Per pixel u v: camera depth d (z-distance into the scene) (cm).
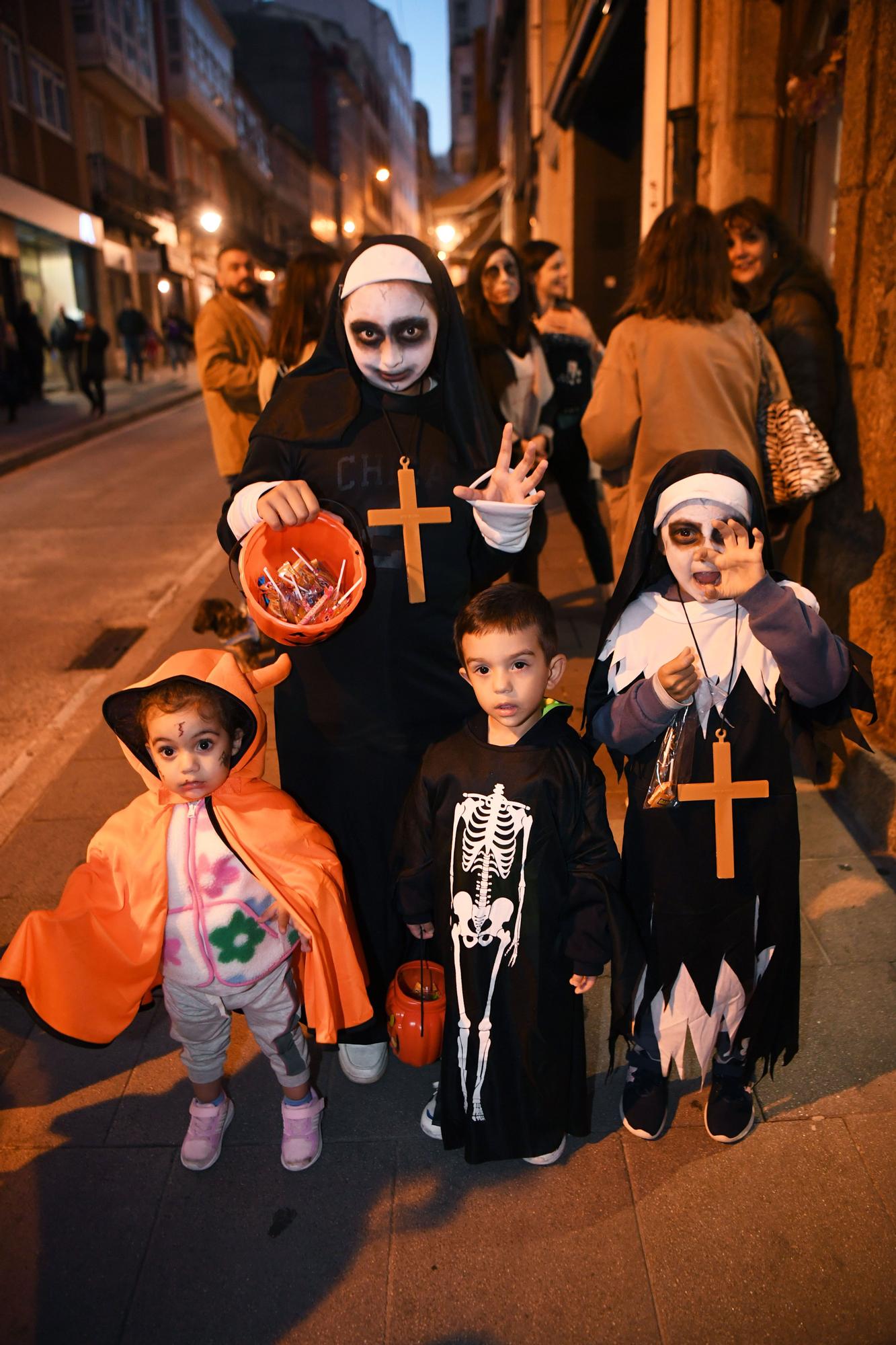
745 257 369
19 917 300
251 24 5522
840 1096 227
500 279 405
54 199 2050
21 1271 193
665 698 184
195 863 198
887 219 328
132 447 1320
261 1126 227
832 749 349
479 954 193
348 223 5856
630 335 313
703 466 184
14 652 543
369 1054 236
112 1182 213
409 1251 194
